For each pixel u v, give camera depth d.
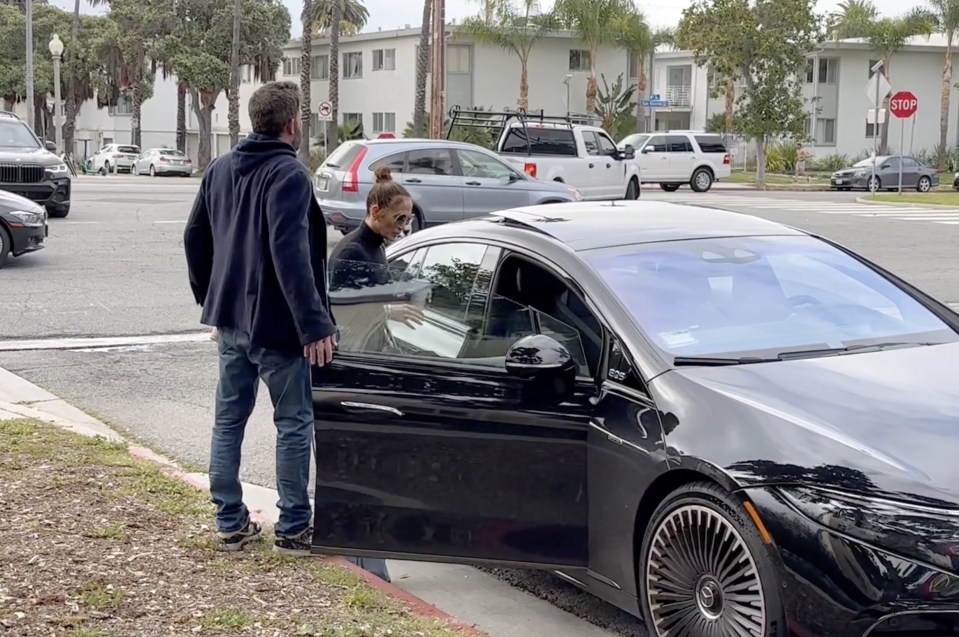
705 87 62.06
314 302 4.36
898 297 5.20
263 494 6.16
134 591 4.21
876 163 42.25
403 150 17.16
